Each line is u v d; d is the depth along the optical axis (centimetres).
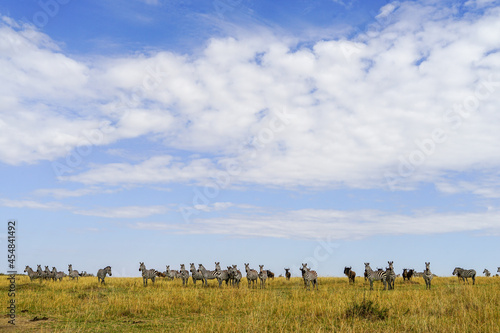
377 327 1257
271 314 1522
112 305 1773
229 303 1862
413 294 1938
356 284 3378
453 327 1130
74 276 3972
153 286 3002
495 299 1609
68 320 1490
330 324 1348
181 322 1470
